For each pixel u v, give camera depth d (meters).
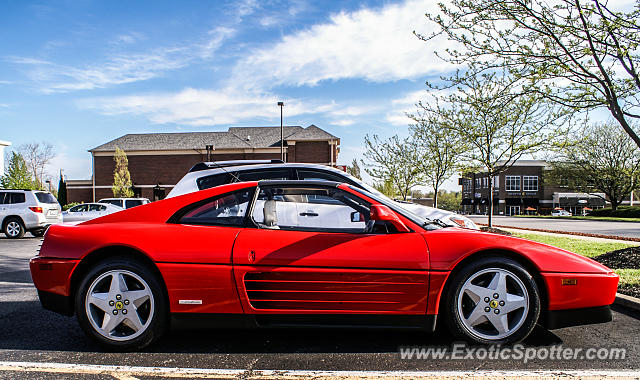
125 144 44.06
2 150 33.34
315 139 40.59
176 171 43.03
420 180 20.42
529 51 6.24
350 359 2.80
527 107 10.81
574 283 2.94
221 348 3.02
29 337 3.32
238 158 42.09
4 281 5.88
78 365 2.71
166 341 3.18
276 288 2.95
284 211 3.46
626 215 36.41
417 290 2.90
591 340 3.17
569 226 21.09
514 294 2.98
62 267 3.02
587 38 5.81
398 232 3.07
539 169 69.38
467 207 81.06
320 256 2.91
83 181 43.31
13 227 12.91
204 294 2.92
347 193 3.28
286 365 2.70
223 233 3.04
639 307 4.01
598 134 38.78
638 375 2.55
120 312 2.95
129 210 3.26
